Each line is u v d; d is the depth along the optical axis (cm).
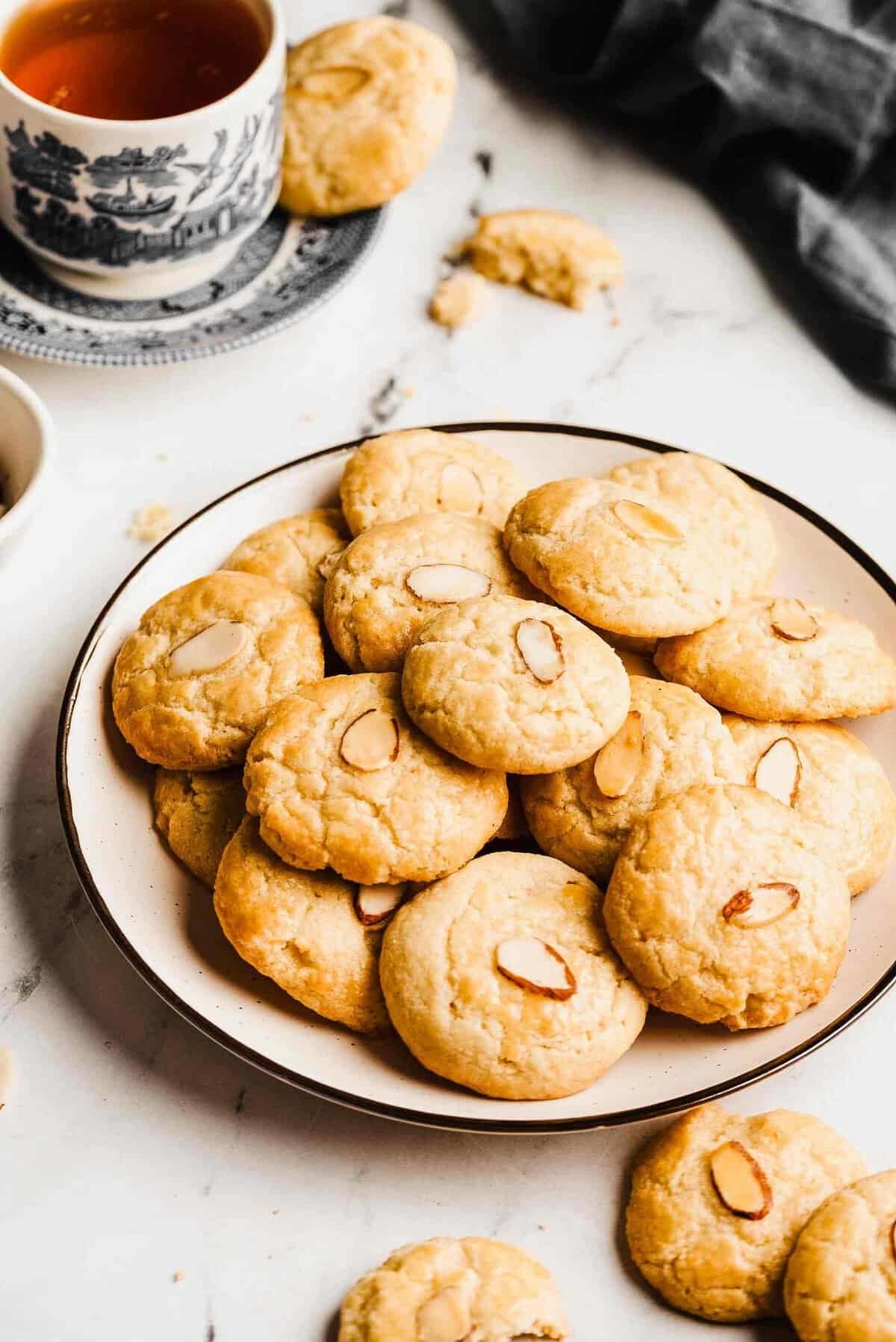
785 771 53
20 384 56
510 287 68
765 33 66
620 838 51
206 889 52
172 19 61
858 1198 48
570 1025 48
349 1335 47
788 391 66
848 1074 53
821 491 64
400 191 65
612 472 58
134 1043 52
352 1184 50
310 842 49
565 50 70
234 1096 52
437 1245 49
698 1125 50
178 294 63
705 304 68
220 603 54
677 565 53
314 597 56
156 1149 51
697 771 52
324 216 65
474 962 49
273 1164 51
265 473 58
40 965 53
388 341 66
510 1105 48
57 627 59
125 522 61
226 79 61
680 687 53
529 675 50
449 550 54
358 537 55
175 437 63
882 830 53
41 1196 50
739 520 57
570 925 50
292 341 65
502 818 51
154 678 53
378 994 50
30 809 56
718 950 49
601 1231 50
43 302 62
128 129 57
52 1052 52
